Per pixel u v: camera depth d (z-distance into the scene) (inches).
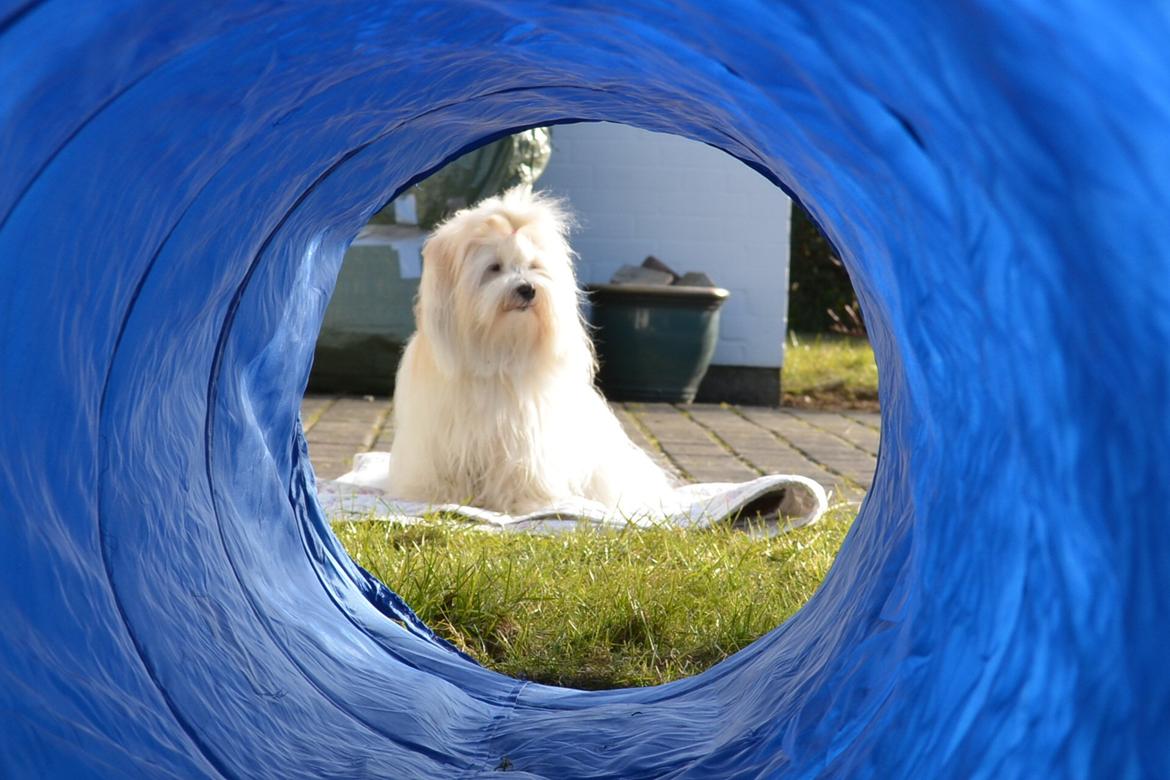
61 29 43.9
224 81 64.2
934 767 45.5
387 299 319.9
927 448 56.3
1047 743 38.6
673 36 50.7
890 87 37.2
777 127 58.0
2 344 53.6
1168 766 32.4
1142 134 27.8
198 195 76.2
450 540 150.6
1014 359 41.2
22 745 52.7
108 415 69.8
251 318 100.8
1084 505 36.6
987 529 45.9
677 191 352.8
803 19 37.6
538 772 80.9
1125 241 29.7
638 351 339.0
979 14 29.7
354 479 211.3
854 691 63.1
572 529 167.2
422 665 101.8
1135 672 34.1
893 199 47.4
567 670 109.4
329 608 103.8
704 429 297.0
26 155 49.9
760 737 73.2
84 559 63.9
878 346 89.4
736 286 355.3
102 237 63.4
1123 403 33.3
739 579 131.7
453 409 194.9
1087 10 27.1
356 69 80.0
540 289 189.6
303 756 75.7
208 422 94.7
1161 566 32.5
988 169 35.2
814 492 167.5
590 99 99.1
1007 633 43.3
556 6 53.9
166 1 46.7
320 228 111.3
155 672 68.7
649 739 83.0
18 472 55.5
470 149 120.9
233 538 94.5
